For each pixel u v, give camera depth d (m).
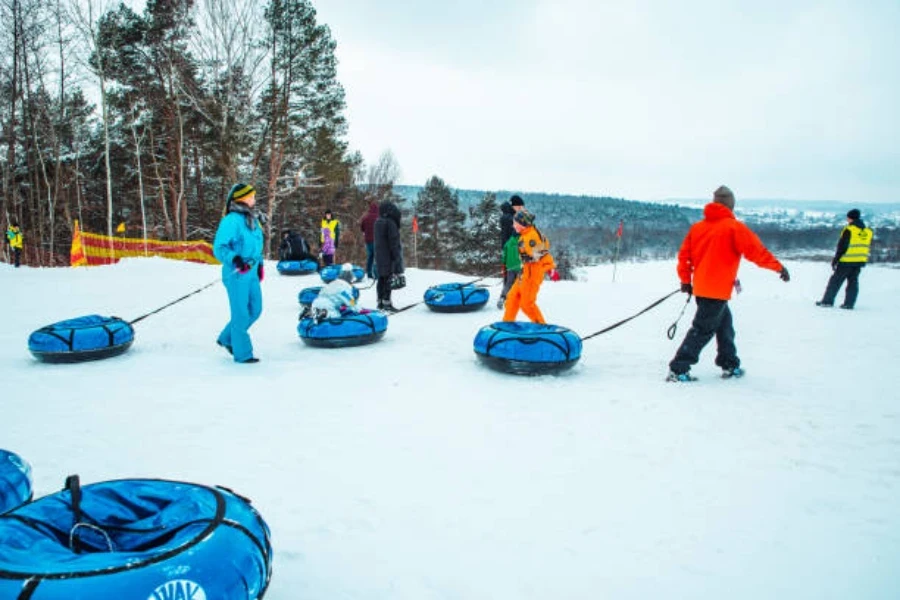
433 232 48.09
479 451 3.44
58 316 8.77
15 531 1.72
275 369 5.50
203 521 1.80
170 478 3.07
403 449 3.48
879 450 3.45
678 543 2.44
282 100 25.09
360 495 2.88
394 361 5.81
